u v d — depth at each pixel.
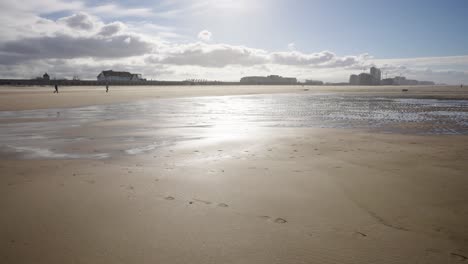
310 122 15.84
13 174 6.05
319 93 64.56
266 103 31.77
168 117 17.92
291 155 7.81
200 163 6.98
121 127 13.56
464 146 9.09
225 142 9.78
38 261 3.01
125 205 4.41
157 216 4.04
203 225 3.78
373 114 20.45
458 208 4.34
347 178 5.76
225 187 5.24
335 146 9.05
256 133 11.80
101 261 3.01
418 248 3.27
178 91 65.81
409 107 26.83
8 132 12.12
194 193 4.93
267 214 4.13
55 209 4.26
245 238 3.47
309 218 4.01
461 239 3.46
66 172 6.20
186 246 3.29
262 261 3.02
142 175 5.96
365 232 3.62
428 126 14.38
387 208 4.35
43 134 11.62
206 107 25.83
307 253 3.16
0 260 3.03
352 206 4.42
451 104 30.81
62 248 3.25
